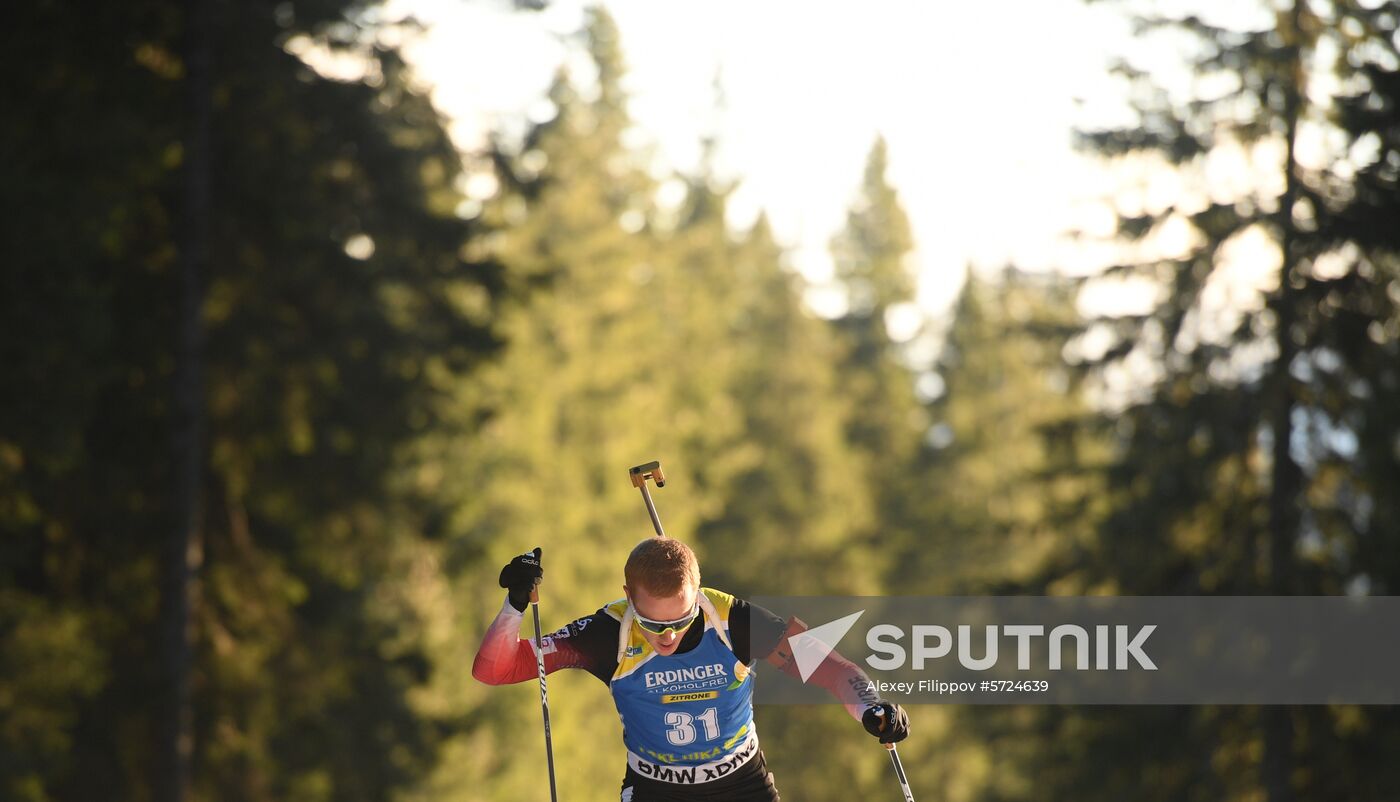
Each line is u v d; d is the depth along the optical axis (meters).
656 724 9.54
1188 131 30.59
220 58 28.16
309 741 31.05
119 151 25.88
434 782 46.94
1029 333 34.03
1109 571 33.97
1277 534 30.78
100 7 26.69
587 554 63.03
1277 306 30.16
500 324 56.56
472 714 35.28
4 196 24.05
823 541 79.38
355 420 29.97
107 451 28.19
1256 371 30.80
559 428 67.31
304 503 30.19
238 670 29.38
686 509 71.19
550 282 33.41
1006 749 44.91
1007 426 86.75
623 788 9.84
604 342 70.62
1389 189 28.77
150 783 28.34
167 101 27.91
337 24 29.62
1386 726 29.56
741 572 79.06
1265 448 31.48
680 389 83.69
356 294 30.23
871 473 90.56
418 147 31.52
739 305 100.06
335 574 31.12
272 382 29.12
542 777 54.88
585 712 59.38
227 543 29.61
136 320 28.16
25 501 25.61
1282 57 29.66
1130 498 33.69
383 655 32.81
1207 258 30.89
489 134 34.72
